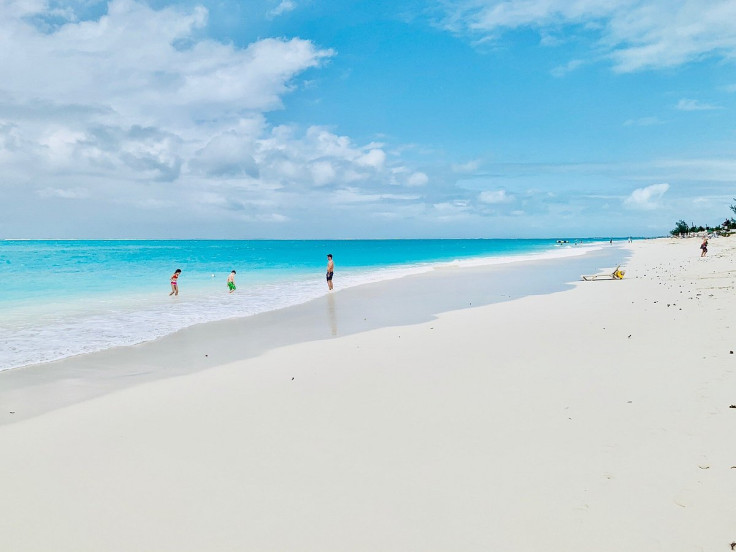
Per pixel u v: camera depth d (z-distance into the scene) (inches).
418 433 241.0
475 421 251.6
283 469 210.1
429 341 463.2
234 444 238.1
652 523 157.4
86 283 1146.7
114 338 525.0
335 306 762.8
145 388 342.6
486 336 469.4
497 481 190.1
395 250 4318.4
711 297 593.6
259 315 681.6
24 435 258.2
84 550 160.6
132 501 189.0
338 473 204.2
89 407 302.7
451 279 1202.0
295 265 1971.0
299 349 457.1
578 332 455.5
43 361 426.6
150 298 880.3
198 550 158.1
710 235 3676.2
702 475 182.5
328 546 157.0
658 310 542.3
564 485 183.6
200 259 2458.2
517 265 1728.6
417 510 174.2
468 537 157.3
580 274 1277.1
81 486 201.9
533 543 152.2
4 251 3762.3
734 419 226.7
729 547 143.6
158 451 233.1
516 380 315.6
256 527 169.2
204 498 189.3
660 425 228.7
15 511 184.9
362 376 349.1
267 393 318.7
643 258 1843.0
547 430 233.9
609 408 255.1
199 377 368.5
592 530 156.5
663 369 312.5
